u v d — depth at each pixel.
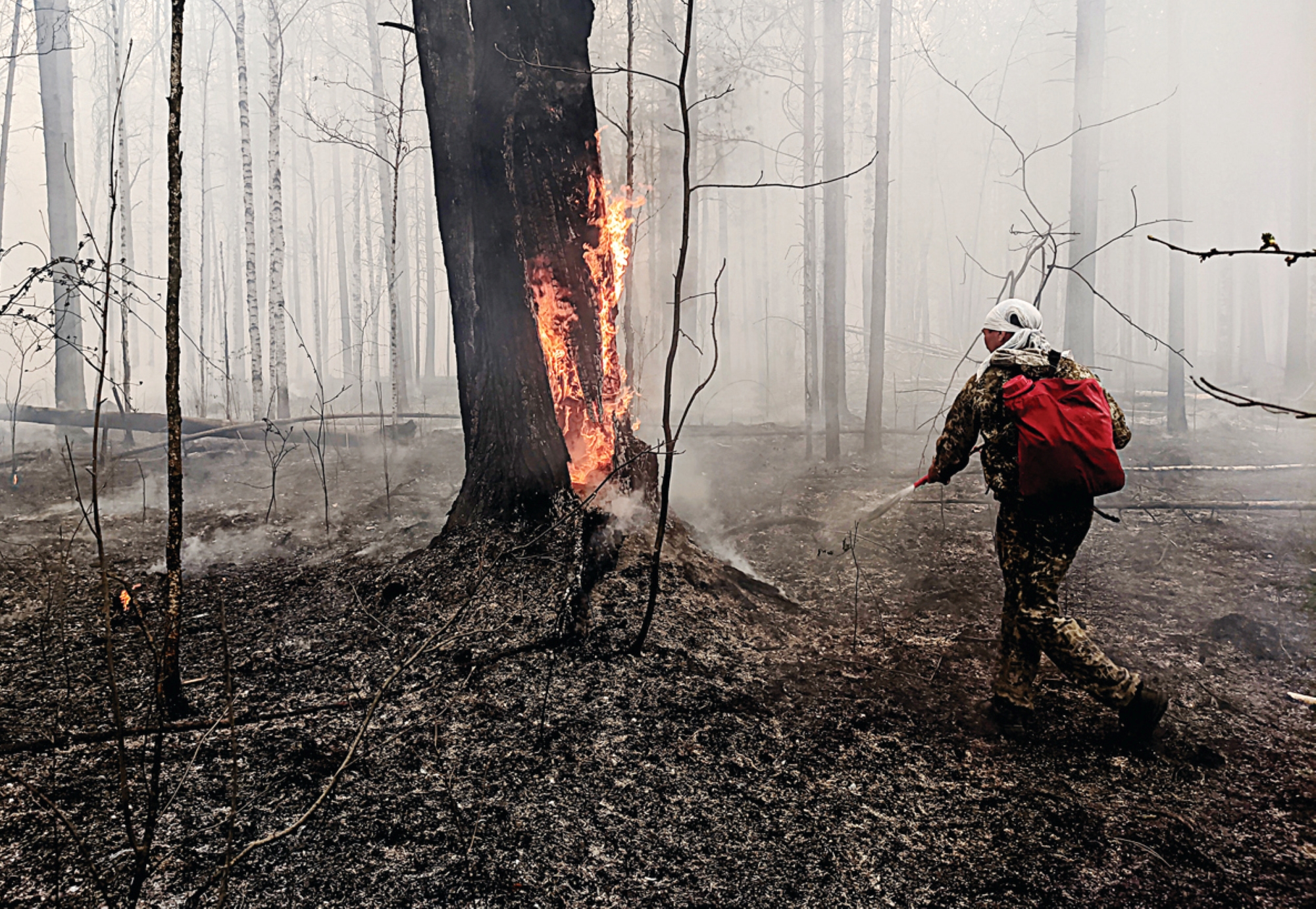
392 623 4.02
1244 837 2.53
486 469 4.79
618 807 2.61
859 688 3.51
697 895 2.23
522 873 2.29
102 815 2.48
